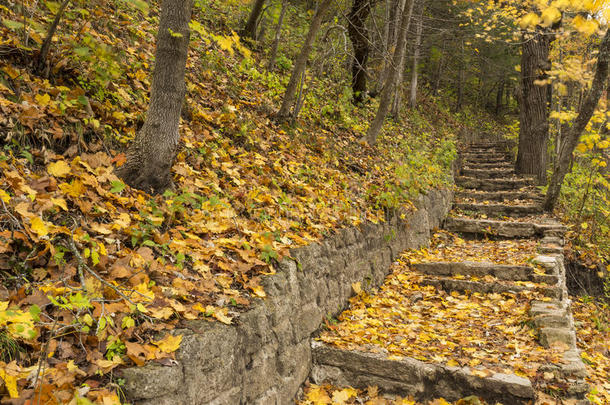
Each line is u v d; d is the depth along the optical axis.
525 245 6.32
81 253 2.17
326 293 3.73
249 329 2.46
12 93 2.74
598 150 8.45
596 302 6.44
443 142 10.16
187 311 2.25
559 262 5.40
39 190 2.34
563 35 7.90
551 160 11.82
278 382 2.77
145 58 4.43
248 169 4.16
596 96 6.79
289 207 3.96
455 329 3.96
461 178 9.85
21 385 1.53
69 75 3.31
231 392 2.24
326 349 3.37
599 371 4.21
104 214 2.56
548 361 3.21
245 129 4.56
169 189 3.15
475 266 5.18
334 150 6.13
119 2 5.15
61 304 1.78
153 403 1.77
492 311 4.38
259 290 2.73
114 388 1.68
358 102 9.70
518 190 9.20
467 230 7.29
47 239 2.08
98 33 4.04
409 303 4.62
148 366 1.82
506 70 19.89
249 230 3.26
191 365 1.98
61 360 1.73
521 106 10.12
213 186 3.47
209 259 2.77
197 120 4.23
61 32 3.63
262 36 8.73
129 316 2.02
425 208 6.69
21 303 1.81
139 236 2.48
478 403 2.95
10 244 2.02
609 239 7.26
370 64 11.18
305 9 11.75
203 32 3.63
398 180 6.12
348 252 4.27
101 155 2.90
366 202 5.26
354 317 3.99
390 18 10.45
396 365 3.22
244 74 6.45
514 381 2.98
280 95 6.67
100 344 1.83
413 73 14.69
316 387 3.21
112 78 3.48
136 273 2.24
